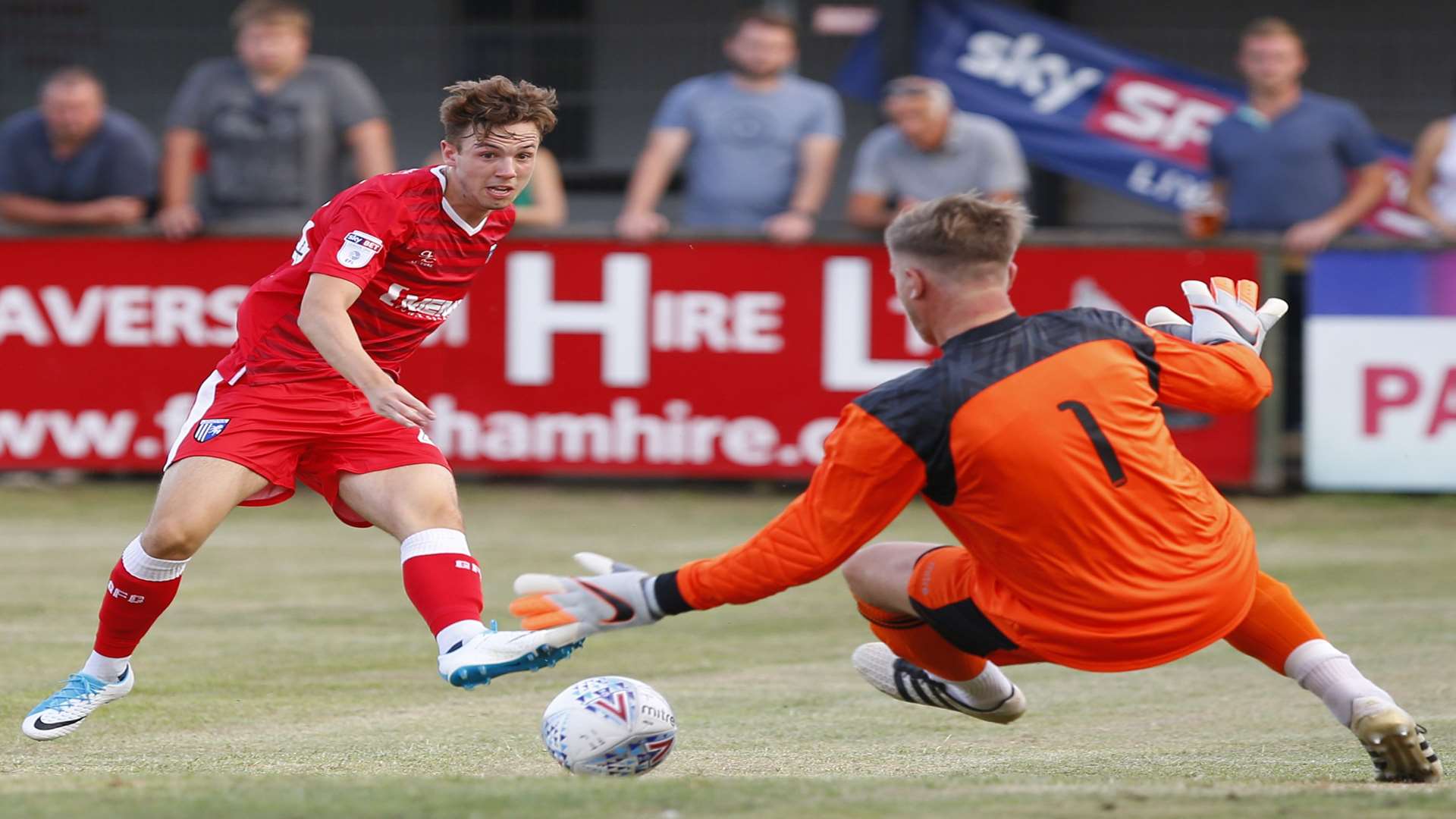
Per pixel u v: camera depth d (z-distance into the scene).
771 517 28.34
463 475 31.52
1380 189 30.23
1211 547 11.11
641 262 29.66
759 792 9.88
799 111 30.28
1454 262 28.83
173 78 40.12
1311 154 29.97
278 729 14.88
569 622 11.24
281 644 19.06
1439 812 9.23
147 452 29.97
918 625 12.48
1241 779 12.21
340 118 30.14
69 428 30.03
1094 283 29.34
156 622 20.28
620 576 11.23
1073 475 10.72
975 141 29.22
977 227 10.91
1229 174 30.66
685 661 18.50
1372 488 29.52
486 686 17.00
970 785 10.48
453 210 13.48
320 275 12.87
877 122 41.53
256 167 29.86
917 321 11.27
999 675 13.10
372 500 13.87
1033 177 41.12
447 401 30.00
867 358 29.52
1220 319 12.05
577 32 39.88
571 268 29.72
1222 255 29.25
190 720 15.23
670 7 40.50
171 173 30.55
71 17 39.78
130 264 29.72
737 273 29.59
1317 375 29.45
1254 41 30.17
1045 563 10.89
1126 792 9.94
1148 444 10.95
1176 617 10.94
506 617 20.61
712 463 29.83
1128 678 17.61
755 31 30.03
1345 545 25.73
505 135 13.07
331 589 22.59
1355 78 39.88
